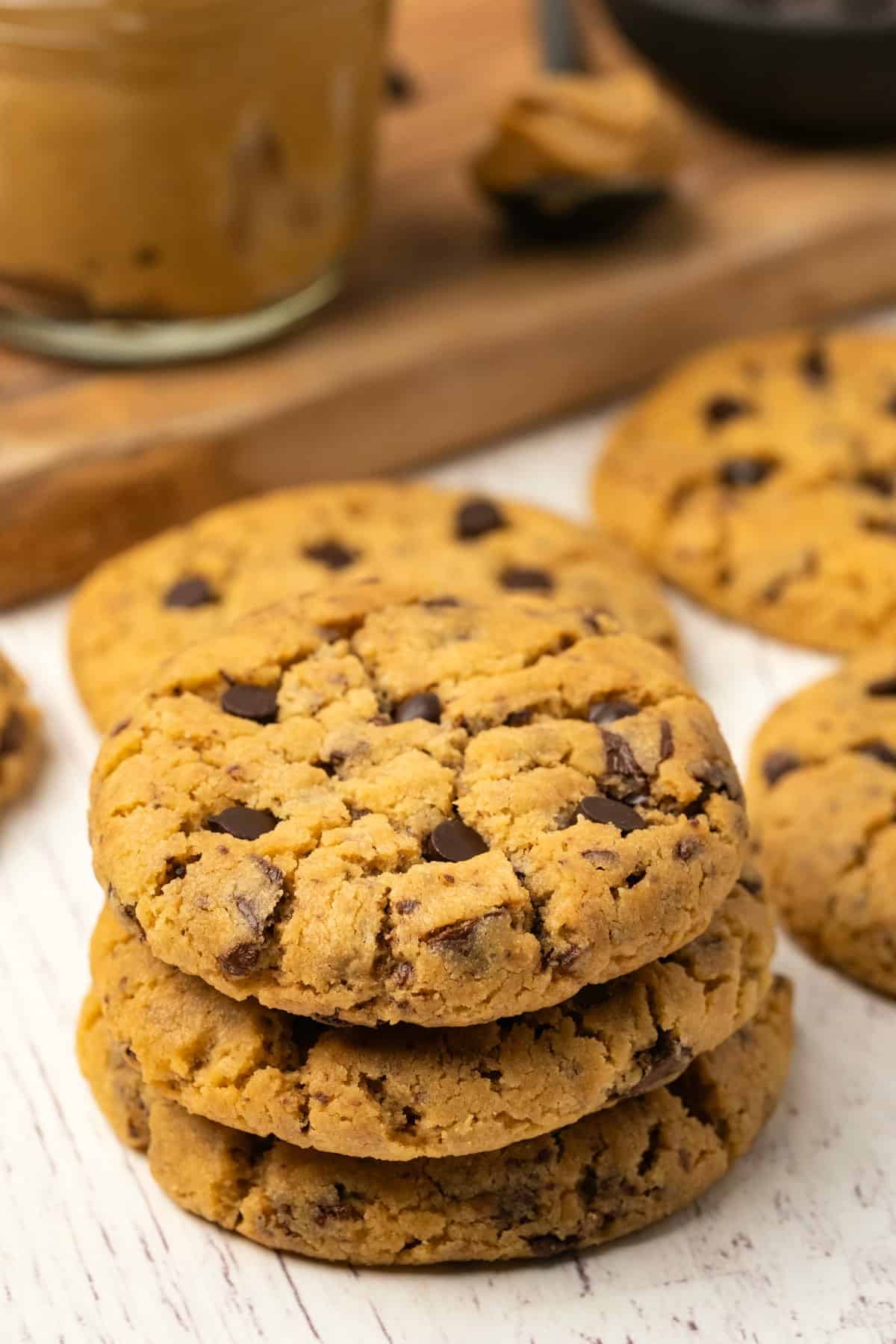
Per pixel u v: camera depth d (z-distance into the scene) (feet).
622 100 1.62
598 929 1.08
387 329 1.59
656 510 1.53
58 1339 1.13
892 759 1.33
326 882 1.09
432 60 1.86
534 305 1.61
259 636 1.19
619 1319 1.13
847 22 1.66
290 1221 1.13
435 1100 1.09
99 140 1.42
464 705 1.16
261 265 1.51
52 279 1.49
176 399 1.52
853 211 1.71
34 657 1.47
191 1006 1.12
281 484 1.56
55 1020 1.26
